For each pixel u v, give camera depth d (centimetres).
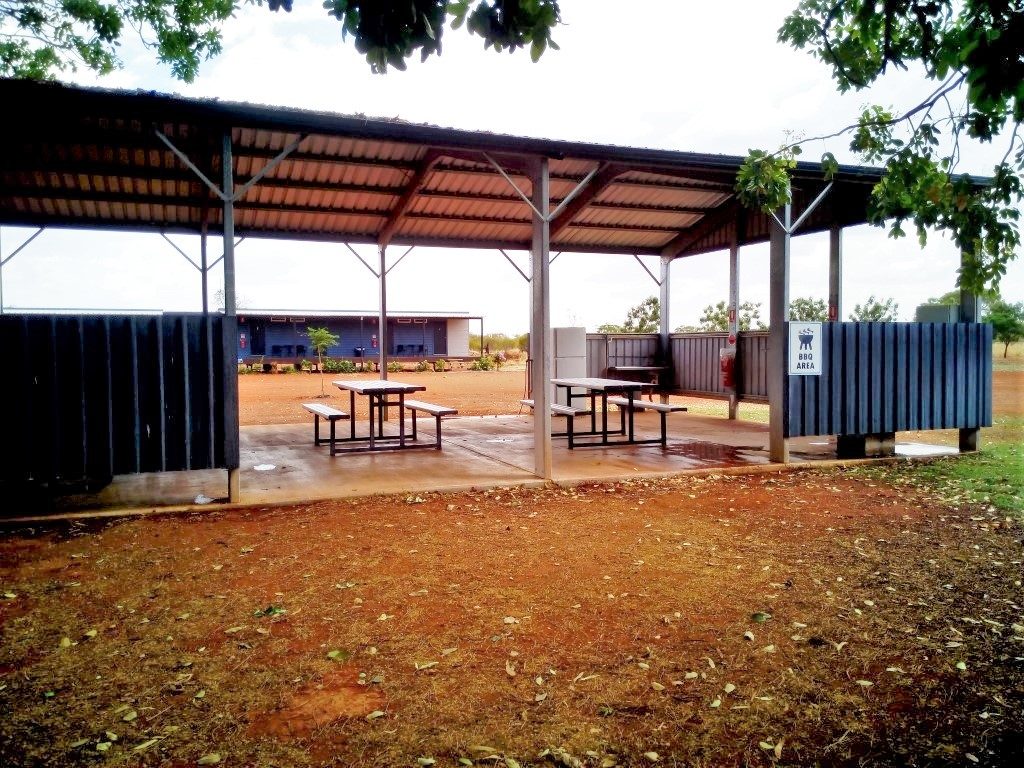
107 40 1184
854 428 850
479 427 1211
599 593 412
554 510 614
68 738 258
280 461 847
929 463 848
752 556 483
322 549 495
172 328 592
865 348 855
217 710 280
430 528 552
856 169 790
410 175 938
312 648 337
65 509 598
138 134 743
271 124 588
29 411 557
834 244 1040
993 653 333
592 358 1420
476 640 347
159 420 590
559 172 959
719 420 1294
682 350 1427
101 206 980
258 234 1113
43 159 814
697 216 1241
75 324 566
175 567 454
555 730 266
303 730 265
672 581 432
